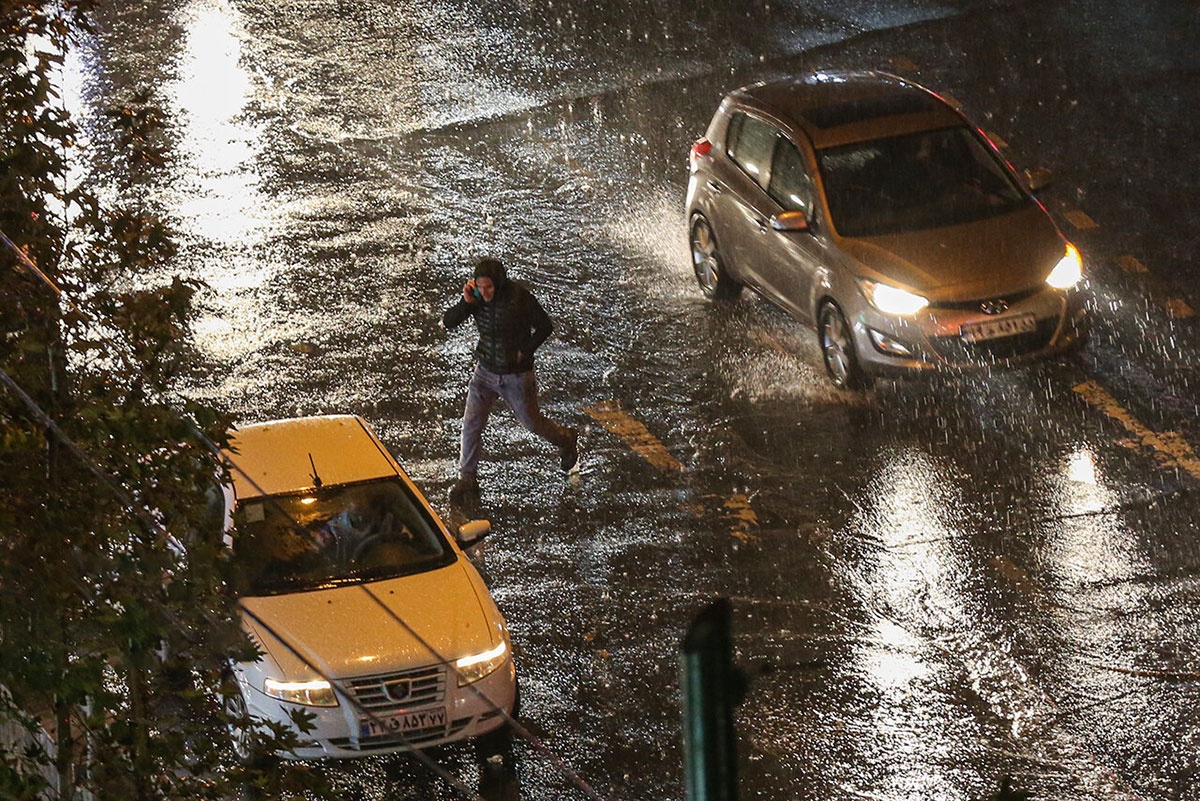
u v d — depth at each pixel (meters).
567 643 31.58
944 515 36.12
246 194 54.47
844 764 27.47
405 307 47.28
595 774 27.39
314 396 42.19
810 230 43.28
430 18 71.38
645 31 69.69
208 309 46.66
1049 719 28.67
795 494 37.28
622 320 46.94
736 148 47.28
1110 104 60.62
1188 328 45.50
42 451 18.06
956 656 30.77
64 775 18.12
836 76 48.62
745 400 41.97
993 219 42.84
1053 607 32.38
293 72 65.31
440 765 27.41
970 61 65.12
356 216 53.41
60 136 19.33
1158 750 27.70
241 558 28.05
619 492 37.56
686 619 32.25
